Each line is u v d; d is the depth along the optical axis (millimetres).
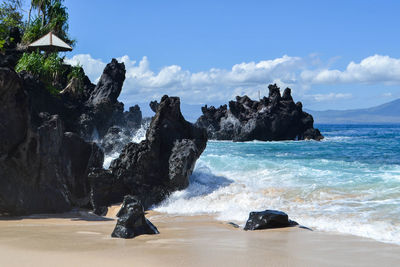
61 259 5805
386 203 11492
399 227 9016
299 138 66750
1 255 6023
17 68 25688
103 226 9422
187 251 6496
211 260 5922
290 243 7398
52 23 36938
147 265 5574
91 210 13258
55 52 30062
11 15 43000
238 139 65375
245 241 7543
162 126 15172
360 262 6035
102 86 30875
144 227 8203
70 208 12312
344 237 8016
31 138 11375
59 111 24547
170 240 7555
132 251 6426
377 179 15008
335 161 22578
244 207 12453
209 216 11609
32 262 5621
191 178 16266
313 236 8109
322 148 37250
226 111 73562
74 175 13641
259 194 13773
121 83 31609
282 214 9188
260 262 5891
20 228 8914
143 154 14219
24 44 34062
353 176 16016
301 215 10664
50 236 7734
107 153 24922
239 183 15547
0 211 11000
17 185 11117
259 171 18125
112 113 29656
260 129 65312
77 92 28156
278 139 66312
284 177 16391
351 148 36406
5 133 10961
